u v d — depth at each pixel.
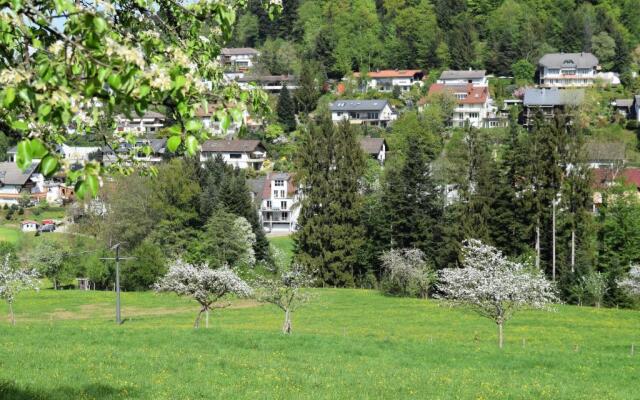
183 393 21.58
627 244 84.62
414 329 54.72
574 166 88.12
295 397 22.12
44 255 91.88
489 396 24.80
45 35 8.53
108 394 20.36
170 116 8.62
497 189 88.75
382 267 93.31
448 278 48.84
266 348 35.66
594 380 30.95
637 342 48.16
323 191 96.56
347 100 193.00
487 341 48.62
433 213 93.12
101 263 89.75
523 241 89.69
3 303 74.12
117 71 7.44
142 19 10.65
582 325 57.31
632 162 135.62
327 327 55.41
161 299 77.81
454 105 183.00
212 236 96.56
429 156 140.88
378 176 120.88
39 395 18.92
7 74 7.23
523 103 178.88
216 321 59.34
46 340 34.50
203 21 10.85
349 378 26.83
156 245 94.00
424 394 24.44
